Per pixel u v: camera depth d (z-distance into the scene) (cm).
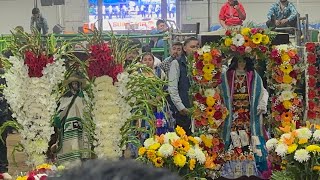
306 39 1010
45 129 442
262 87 638
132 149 582
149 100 479
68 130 472
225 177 628
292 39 951
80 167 99
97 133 457
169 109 704
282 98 630
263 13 1856
